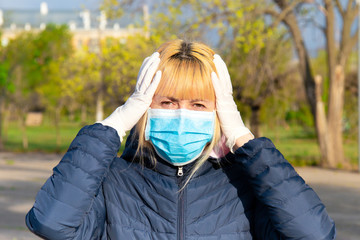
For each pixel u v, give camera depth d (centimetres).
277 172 178
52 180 177
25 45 2836
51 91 3020
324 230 174
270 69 1767
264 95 1970
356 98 2623
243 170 185
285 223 175
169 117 182
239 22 1526
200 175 193
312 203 177
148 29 1587
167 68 182
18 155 2183
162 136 182
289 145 2923
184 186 187
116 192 190
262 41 1653
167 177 192
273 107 2747
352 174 1461
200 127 182
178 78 179
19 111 3528
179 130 179
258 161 180
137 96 183
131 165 196
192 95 180
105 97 1866
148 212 187
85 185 176
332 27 1766
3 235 618
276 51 1806
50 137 3700
